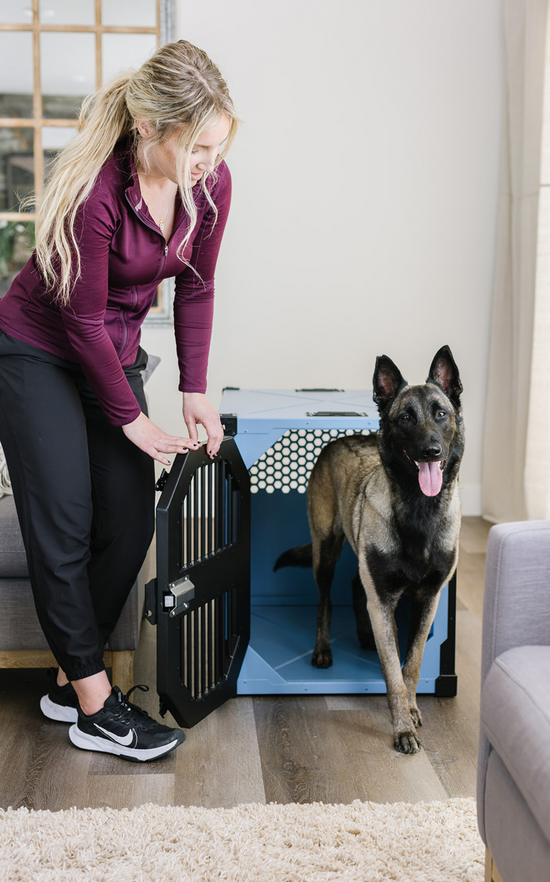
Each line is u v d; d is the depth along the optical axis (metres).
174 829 1.31
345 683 1.88
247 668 1.87
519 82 3.27
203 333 1.69
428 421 1.58
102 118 1.28
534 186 3.14
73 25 3.28
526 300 3.22
